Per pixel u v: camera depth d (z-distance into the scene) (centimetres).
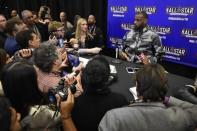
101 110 133
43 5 679
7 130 82
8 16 729
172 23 429
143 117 106
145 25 335
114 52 535
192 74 424
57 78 182
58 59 191
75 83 170
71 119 136
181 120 106
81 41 399
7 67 146
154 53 331
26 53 226
